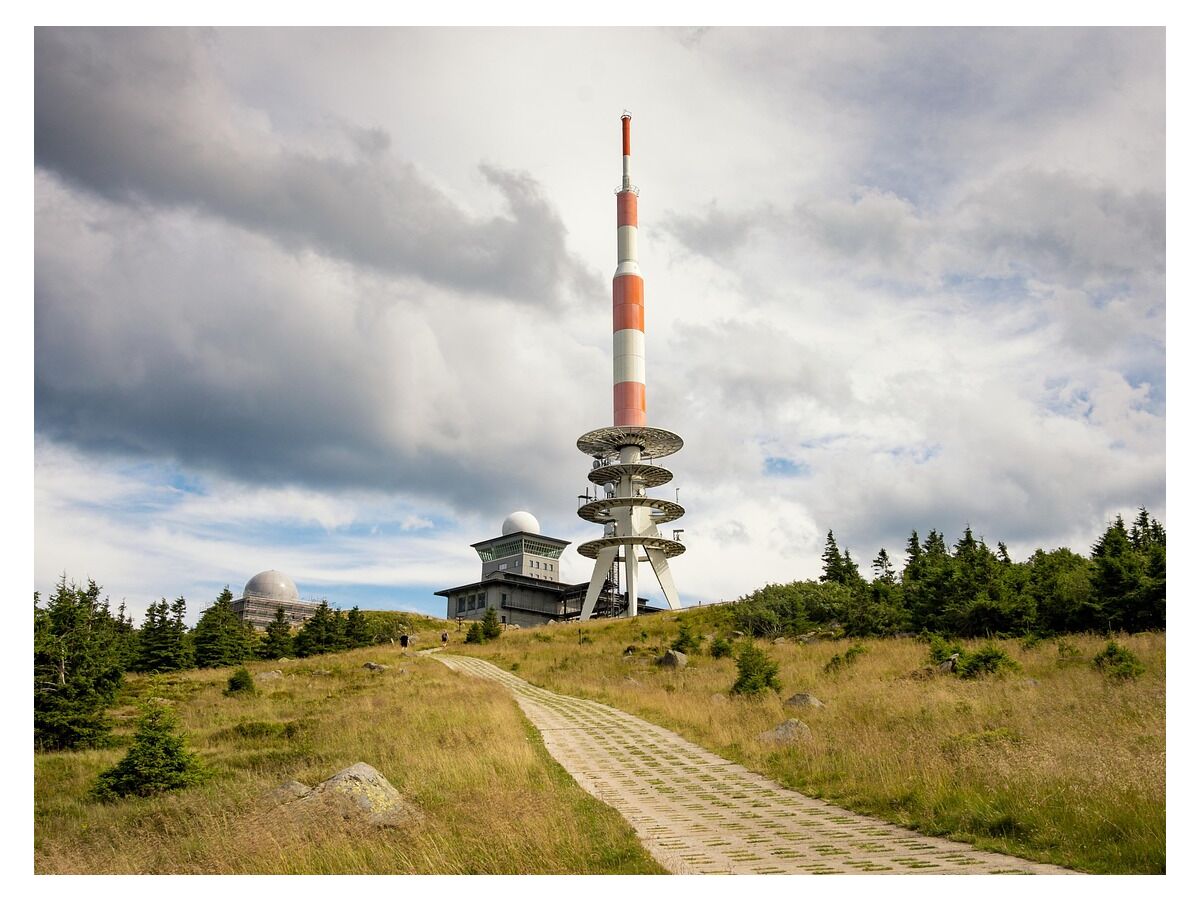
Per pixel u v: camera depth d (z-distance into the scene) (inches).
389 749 941.8
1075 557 2363.4
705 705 1318.9
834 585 2837.1
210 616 2822.3
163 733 858.1
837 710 1083.3
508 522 5885.8
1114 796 534.9
